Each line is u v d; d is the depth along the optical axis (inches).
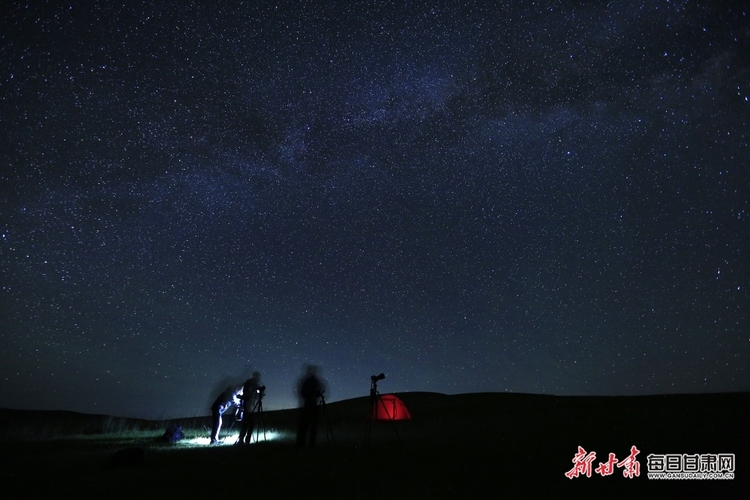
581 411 660.1
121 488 306.0
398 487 282.5
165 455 450.9
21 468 386.9
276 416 998.4
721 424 438.6
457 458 363.6
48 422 997.2
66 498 283.1
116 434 732.7
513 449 389.1
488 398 1071.6
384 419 728.3
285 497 273.3
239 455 437.7
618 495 253.8
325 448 463.8
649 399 737.0
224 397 586.6
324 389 502.6
